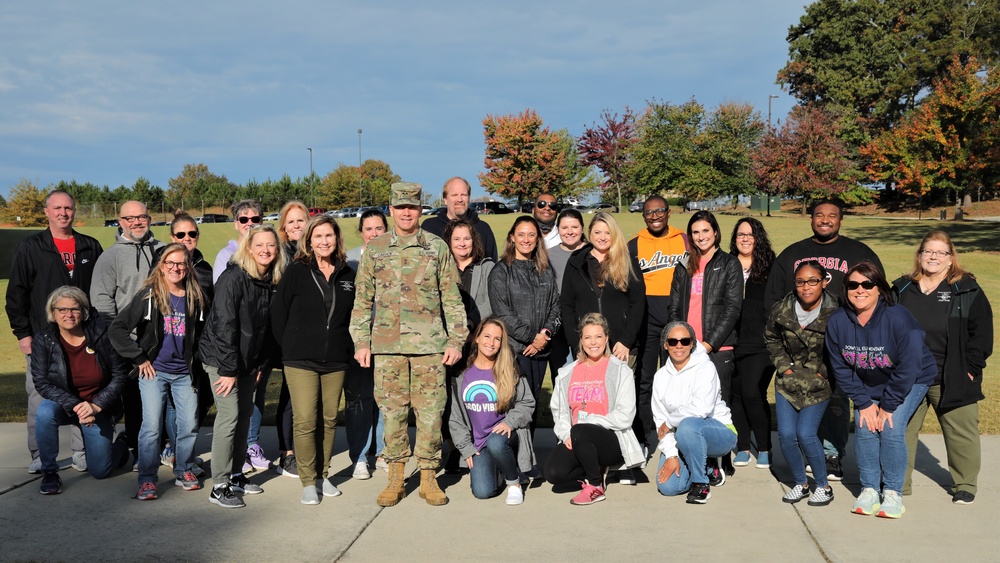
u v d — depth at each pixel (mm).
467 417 5469
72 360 5547
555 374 6270
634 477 5711
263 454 6211
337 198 84688
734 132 58906
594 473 5270
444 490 5625
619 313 5875
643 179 58938
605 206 61625
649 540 4551
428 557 4305
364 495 5469
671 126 59188
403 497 5398
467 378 5441
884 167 45938
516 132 60562
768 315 5680
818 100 63969
